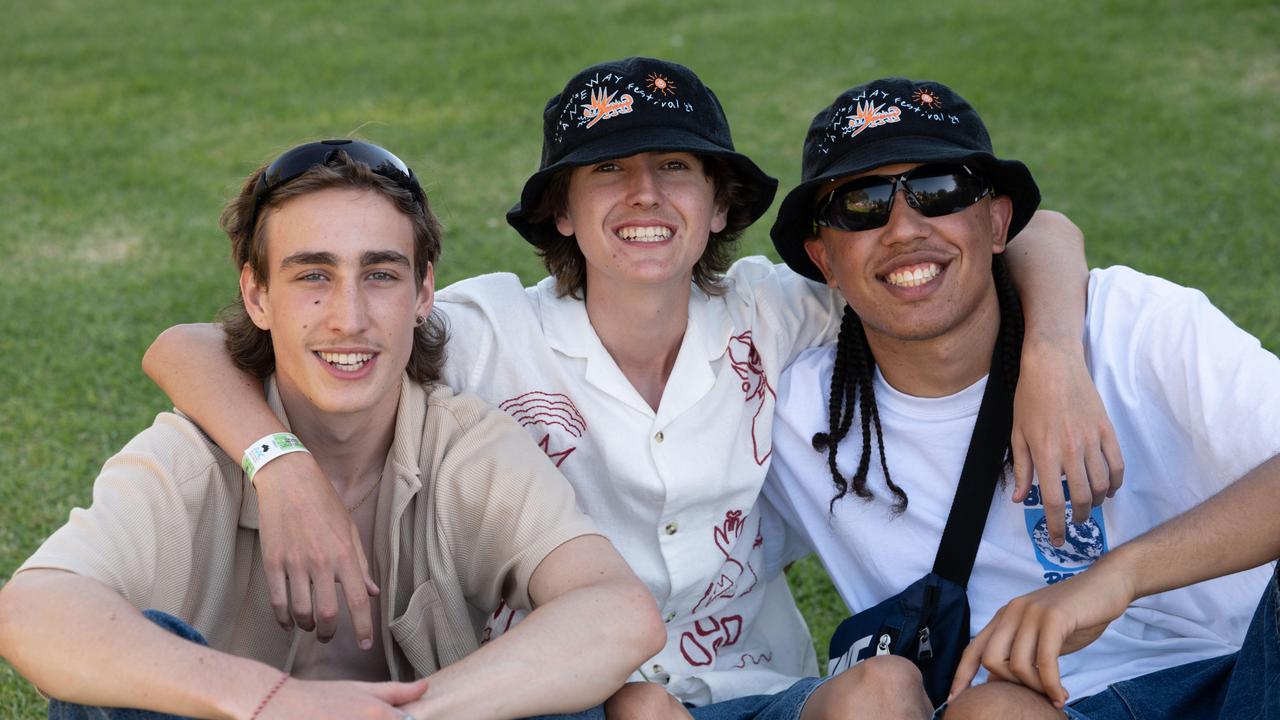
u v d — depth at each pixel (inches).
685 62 469.7
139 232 316.2
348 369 105.3
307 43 520.7
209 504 105.7
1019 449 111.1
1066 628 98.9
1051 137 368.5
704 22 529.0
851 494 123.3
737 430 123.1
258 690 88.0
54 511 179.6
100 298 270.5
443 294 123.4
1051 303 117.8
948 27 501.4
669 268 116.0
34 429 207.9
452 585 111.2
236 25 555.8
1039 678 99.9
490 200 333.4
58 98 446.0
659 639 100.7
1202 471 113.7
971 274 114.7
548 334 120.6
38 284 279.0
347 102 436.5
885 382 123.0
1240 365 109.3
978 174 113.8
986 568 119.6
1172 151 351.3
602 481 121.9
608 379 119.3
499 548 109.5
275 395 111.6
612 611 99.6
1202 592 117.0
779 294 127.6
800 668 135.3
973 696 99.8
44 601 91.4
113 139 398.0
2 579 160.2
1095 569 102.4
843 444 123.8
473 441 111.0
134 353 241.3
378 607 112.3
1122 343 117.3
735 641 127.9
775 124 393.7
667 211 115.3
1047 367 111.2
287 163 104.2
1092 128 374.3
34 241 309.3
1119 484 107.8
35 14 581.0
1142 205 311.9
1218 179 326.6
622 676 98.7
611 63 118.3
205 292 272.7
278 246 104.0
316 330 104.0
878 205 113.4
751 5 557.3
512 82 452.8
